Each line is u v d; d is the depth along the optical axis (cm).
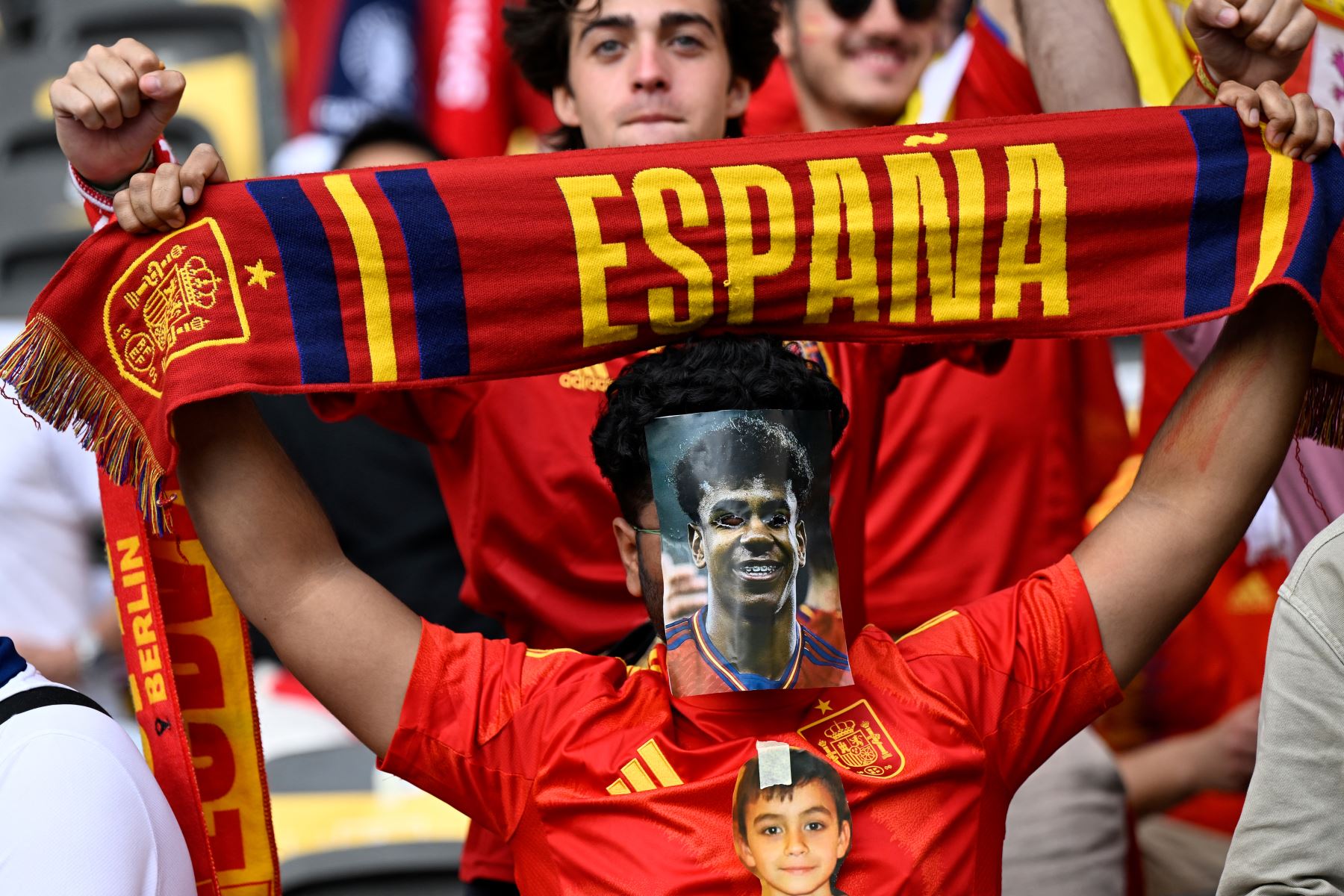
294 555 432
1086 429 755
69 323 444
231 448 434
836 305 471
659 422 425
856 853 406
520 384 565
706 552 421
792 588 421
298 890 691
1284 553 730
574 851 411
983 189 468
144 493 434
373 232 450
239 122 1216
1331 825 425
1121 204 465
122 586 493
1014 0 643
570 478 559
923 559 691
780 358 437
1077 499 723
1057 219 466
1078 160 467
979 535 695
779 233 467
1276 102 458
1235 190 462
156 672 485
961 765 419
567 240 460
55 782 419
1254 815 434
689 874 401
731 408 427
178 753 479
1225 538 444
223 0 1242
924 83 757
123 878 416
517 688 431
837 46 749
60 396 445
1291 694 434
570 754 418
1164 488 448
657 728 424
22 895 406
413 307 452
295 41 1231
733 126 621
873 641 446
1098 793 680
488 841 571
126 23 1252
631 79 574
